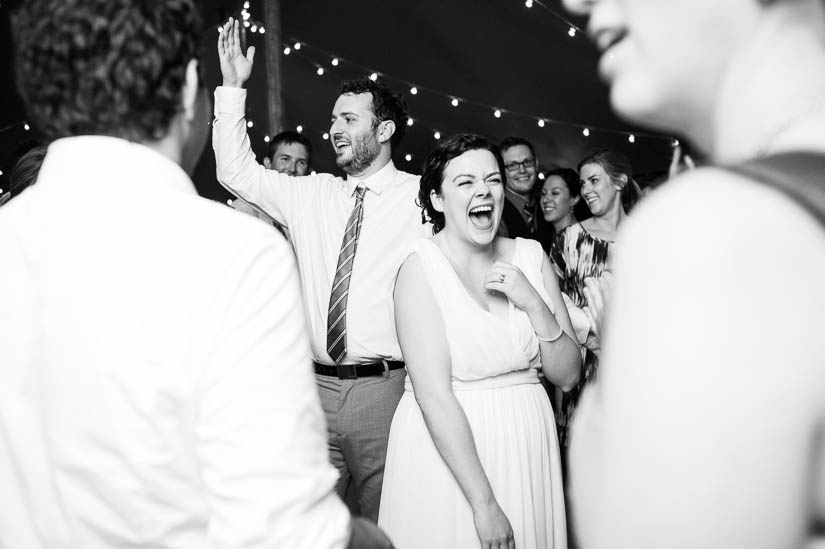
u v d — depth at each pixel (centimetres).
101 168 87
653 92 37
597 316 72
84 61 86
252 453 77
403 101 302
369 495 294
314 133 689
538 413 199
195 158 101
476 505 182
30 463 83
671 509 31
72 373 80
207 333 80
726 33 35
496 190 204
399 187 298
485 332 192
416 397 192
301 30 648
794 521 31
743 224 31
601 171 353
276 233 88
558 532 202
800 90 35
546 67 630
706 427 30
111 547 81
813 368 30
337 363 288
